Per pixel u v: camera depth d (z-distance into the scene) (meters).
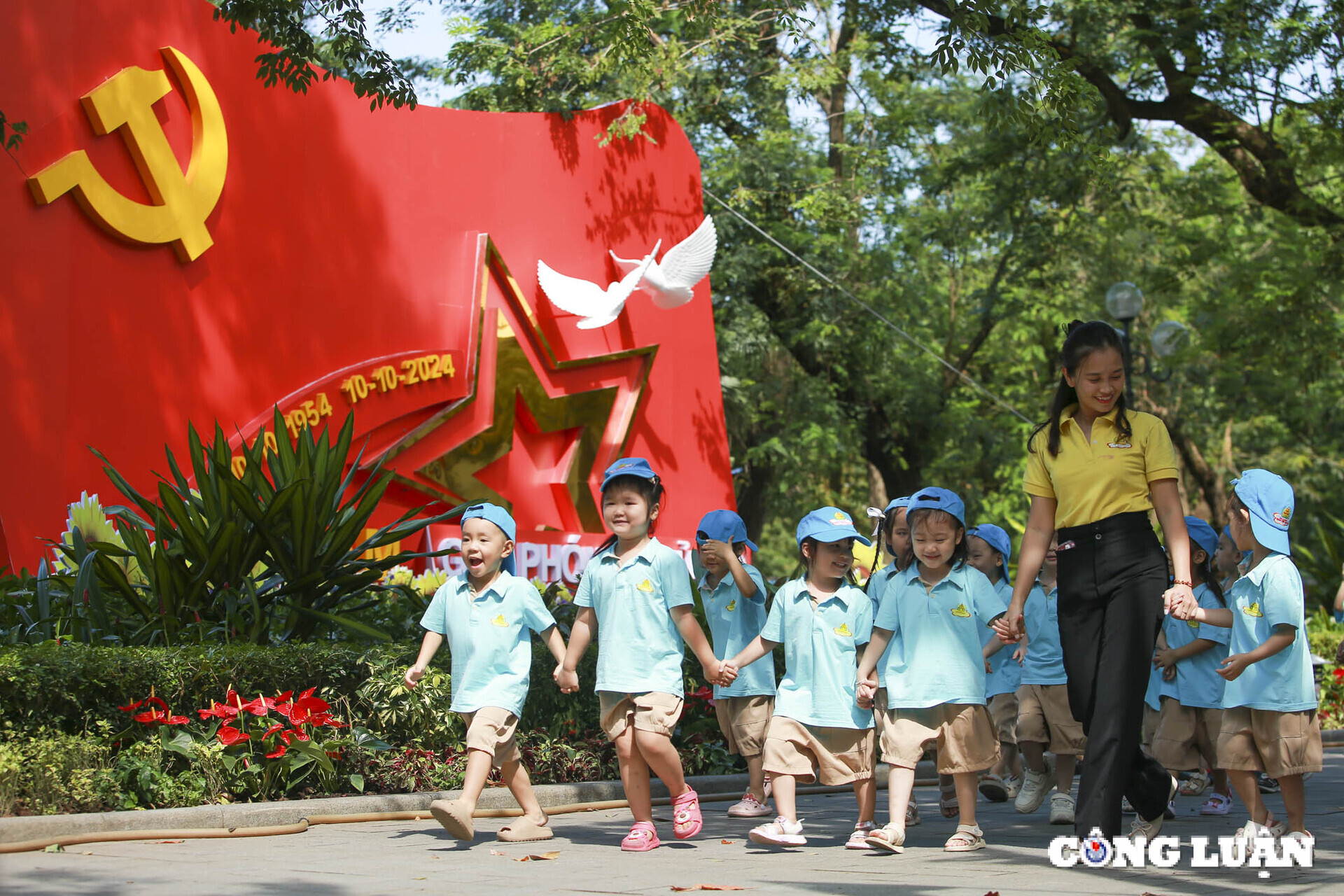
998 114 10.29
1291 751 5.08
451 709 5.80
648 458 15.62
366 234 13.09
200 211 11.53
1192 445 23.34
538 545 14.19
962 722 5.44
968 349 25.14
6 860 5.05
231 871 4.78
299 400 12.15
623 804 7.55
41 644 6.74
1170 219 23.66
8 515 10.08
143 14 11.39
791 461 23.09
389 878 4.60
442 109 14.01
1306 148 18.31
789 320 22.69
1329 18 15.25
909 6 15.82
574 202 15.12
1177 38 16.12
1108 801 4.83
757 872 4.77
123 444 10.92
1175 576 4.84
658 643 5.60
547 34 16.73
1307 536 28.78
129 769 6.35
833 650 5.62
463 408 13.54
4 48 10.39
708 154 22.50
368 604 8.75
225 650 6.99
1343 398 27.03
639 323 15.66
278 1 9.13
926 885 4.38
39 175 10.38
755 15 18.66
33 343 10.37
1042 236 21.89
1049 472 5.14
